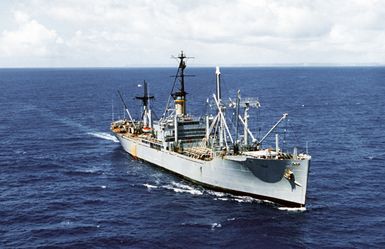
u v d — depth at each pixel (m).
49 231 63.72
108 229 64.56
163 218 68.75
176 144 93.31
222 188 80.19
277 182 72.31
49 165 100.88
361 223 65.94
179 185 86.19
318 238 60.97
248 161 73.00
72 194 80.50
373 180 87.25
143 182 88.25
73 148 120.06
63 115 185.88
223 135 92.44
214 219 68.06
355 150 113.00
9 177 90.94
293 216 68.69
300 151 112.19
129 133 117.06
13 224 66.31
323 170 94.44
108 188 84.25
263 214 69.75
